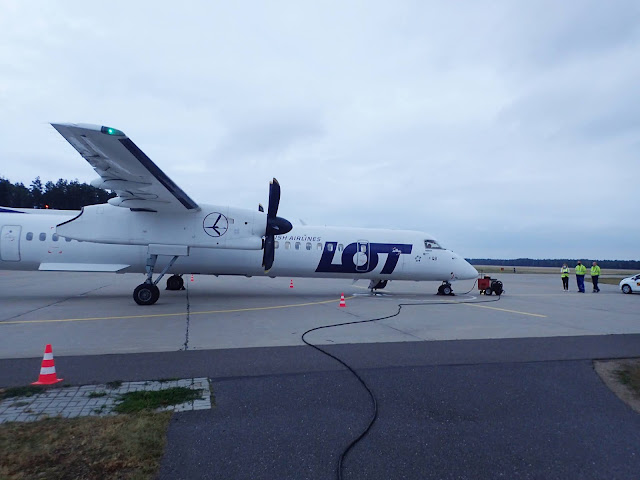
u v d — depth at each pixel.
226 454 3.42
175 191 10.80
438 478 3.14
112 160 9.36
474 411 4.45
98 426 3.87
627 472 3.29
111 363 5.93
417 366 6.02
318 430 3.91
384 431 3.92
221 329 8.66
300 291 17.92
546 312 12.52
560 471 3.28
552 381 5.49
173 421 4.02
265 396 4.73
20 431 3.74
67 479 2.99
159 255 12.71
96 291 16.09
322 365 5.98
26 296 14.19
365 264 15.75
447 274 16.91
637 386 5.36
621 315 12.09
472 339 8.01
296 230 15.47
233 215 12.59
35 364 5.85
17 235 12.97
